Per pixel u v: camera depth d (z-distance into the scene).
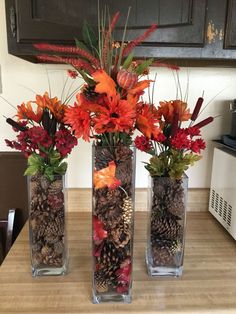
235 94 1.12
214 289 0.73
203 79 1.10
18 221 1.17
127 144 0.68
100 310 0.66
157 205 0.78
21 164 1.13
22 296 0.70
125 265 0.70
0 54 1.05
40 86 1.08
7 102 1.09
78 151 1.14
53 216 0.77
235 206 0.92
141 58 0.80
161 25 0.78
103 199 0.68
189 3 0.77
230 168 0.96
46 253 0.77
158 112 0.74
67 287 0.74
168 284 0.75
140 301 0.69
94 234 0.70
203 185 1.19
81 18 0.77
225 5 0.78
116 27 0.77
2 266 0.82
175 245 0.78
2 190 1.15
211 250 0.91
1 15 1.03
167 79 1.09
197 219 1.12
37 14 0.77
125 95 0.61
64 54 0.79
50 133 0.74
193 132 0.72
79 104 0.61
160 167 0.77
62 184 0.77
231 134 1.05
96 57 0.66
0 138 1.12
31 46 0.79
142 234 1.01
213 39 0.80
